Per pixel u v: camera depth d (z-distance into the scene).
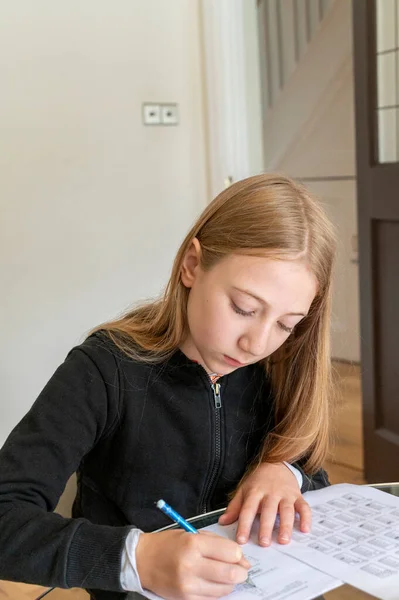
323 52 3.65
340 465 2.60
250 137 2.81
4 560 0.78
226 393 1.10
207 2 2.67
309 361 1.10
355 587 0.75
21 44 2.30
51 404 0.93
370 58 2.26
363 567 0.79
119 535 0.78
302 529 0.88
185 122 2.74
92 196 2.52
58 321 2.48
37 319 2.43
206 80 2.74
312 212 0.96
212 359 0.92
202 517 0.94
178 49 2.68
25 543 0.78
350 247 3.58
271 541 0.86
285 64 3.87
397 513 0.94
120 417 1.02
